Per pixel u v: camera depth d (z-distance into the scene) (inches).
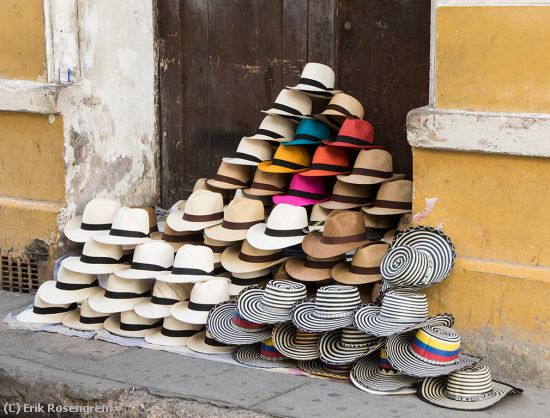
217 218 268.1
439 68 227.5
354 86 276.1
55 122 286.5
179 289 255.8
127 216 265.7
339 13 275.3
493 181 223.8
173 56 305.7
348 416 208.4
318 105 281.7
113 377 233.0
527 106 218.8
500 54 219.9
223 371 234.7
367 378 224.8
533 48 216.2
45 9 283.3
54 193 290.7
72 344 255.8
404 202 250.1
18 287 300.0
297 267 249.4
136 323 257.8
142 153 309.3
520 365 224.4
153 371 235.8
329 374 228.5
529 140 216.2
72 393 229.0
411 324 219.8
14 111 291.7
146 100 308.0
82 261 269.0
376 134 275.0
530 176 219.8
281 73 287.0
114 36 296.0
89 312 264.2
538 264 221.5
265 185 274.1
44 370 238.4
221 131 300.8
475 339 228.5
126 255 273.0
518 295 222.2
